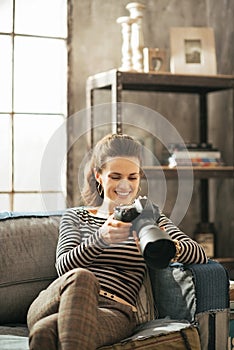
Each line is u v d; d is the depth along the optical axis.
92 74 4.71
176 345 2.61
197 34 4.69
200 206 5.02
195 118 5.04
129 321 2.75
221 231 4.95
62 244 2.91
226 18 4.84
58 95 4.66
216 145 5.00
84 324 2.43
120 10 4.78
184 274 2.79
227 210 4.86
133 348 2.55
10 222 3.22
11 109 4.53
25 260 3.13
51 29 4.62
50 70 4.63
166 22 4.93
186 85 4.47
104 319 2.63
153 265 2.42
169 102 4.96
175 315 2.86
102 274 2.85
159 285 2.96
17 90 4.55
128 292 2.85
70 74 4.63
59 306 2.51
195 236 4.80
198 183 5.02
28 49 4.57
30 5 4.57
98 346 2.53
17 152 4.54
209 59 4.67
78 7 4.66
